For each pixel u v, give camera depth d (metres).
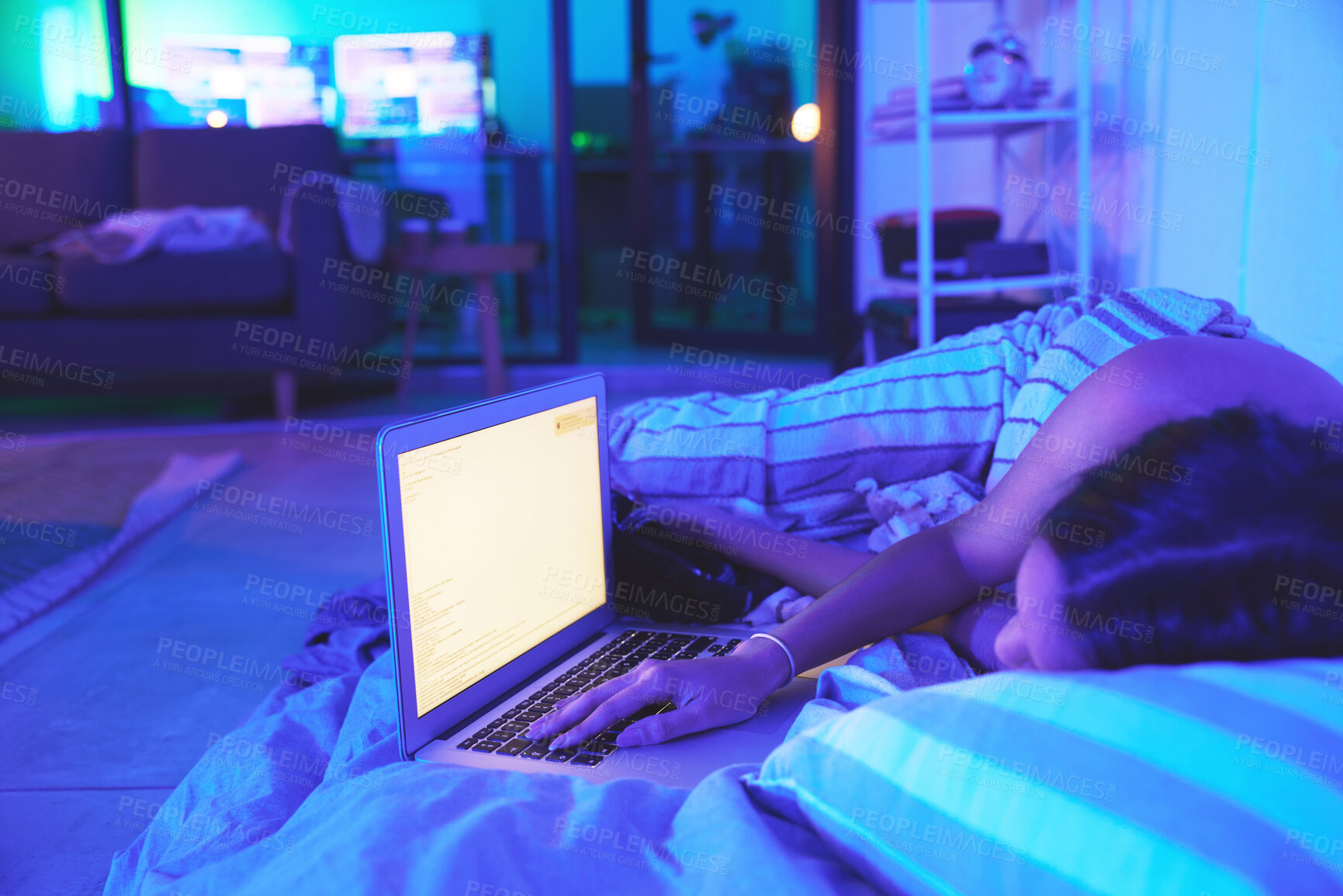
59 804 1.20
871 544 1.33
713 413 1.50
